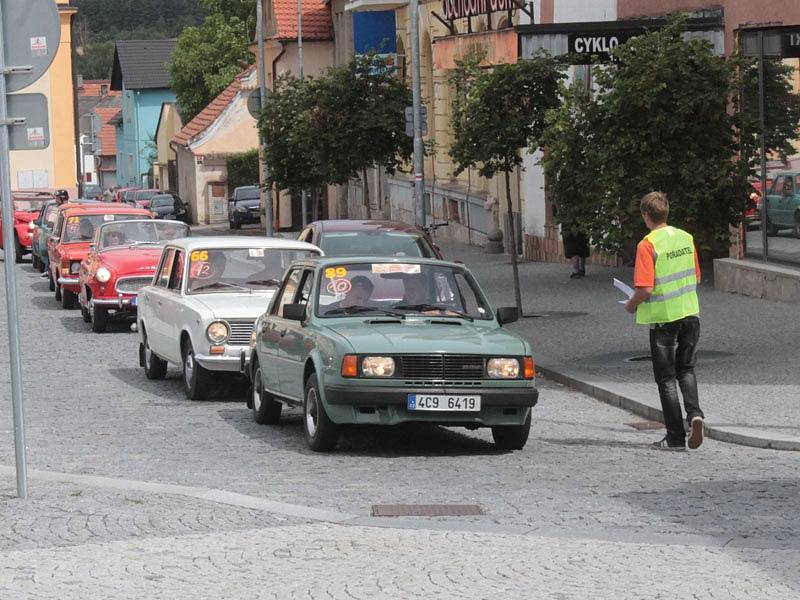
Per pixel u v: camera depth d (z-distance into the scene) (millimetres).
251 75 175875
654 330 30109
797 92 53031
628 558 19094
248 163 180875
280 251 42906
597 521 22062
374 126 79188
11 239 23812
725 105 41719
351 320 31500
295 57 149375
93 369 48094
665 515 22469
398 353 29266
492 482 26141
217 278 42000
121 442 32281
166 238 63188
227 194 182000
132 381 44875
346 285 32250
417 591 17484
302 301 33000
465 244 100875
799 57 52906
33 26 23688
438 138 107688
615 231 41750
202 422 35656
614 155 41281
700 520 22000
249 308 39375
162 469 28203
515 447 30531
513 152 54812
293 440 32375
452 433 33312
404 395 29125
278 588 17750
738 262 58062
